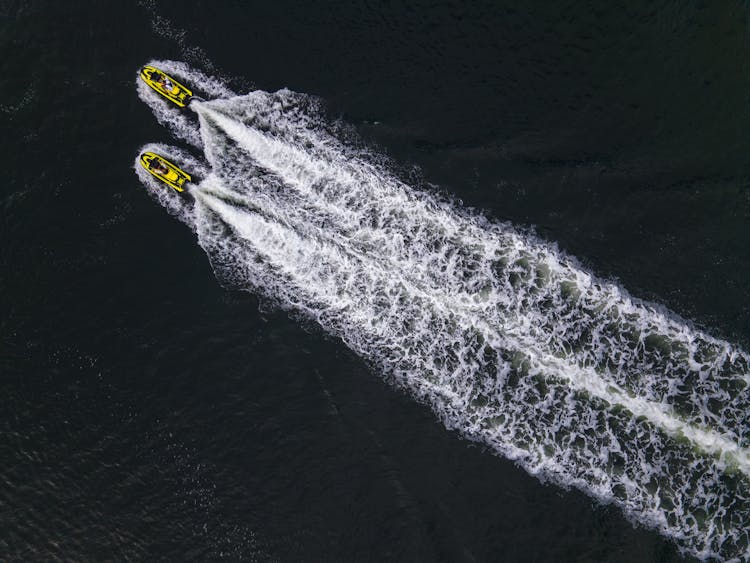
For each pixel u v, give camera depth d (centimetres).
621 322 1727
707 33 1692
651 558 1598
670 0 1692
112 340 1756
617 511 1628
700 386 1686
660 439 1661
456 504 1645
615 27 1719
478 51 1770
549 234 1772
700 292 1725
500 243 1777
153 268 1792
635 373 1698
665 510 1625
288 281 1784
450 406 1708
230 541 1645
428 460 1677
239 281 1783
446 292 1759
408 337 1752
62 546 1656
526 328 1733
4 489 1683
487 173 1791
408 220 1795
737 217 1717
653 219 1744
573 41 1739
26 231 1802
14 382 1738
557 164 1770
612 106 1739
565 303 1741
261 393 1722
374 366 1738
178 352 1748
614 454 1659
